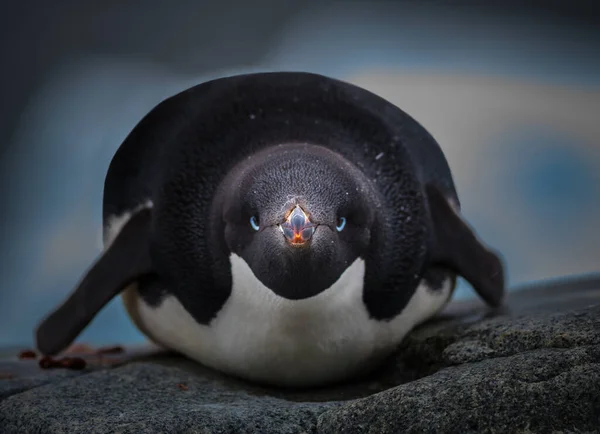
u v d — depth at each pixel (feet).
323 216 21.54
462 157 64.13
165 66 81.10
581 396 18.49
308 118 25.91
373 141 25.80
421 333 25.36
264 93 26.40
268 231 21.65
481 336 23.09
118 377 24.50
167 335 26.30
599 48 80.48
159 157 26.35
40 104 76.38
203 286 24.21
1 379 25.76
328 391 25.14
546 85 74.08
